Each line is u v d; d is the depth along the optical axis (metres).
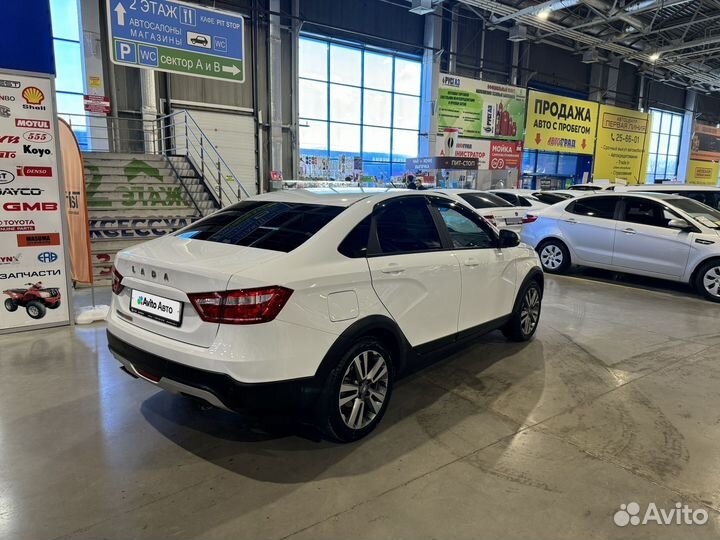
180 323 2.61
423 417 3.34
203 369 2.46
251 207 3.49
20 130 4.76
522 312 4.79
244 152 14.65
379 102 18.02
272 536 2.19
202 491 2.51
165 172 9.89
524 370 4.20
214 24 9.28
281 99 15.10
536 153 22.28
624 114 23.78
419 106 18.92
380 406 3.12
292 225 3.03
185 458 2.80
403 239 3.36
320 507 2.39
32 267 4.95
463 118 18.83
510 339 4.91
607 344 4.93
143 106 12.64
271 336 2.46
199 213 9.02
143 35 8.61
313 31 15.72
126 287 2.99
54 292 5.09
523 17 16.33
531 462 2.82
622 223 7.80
